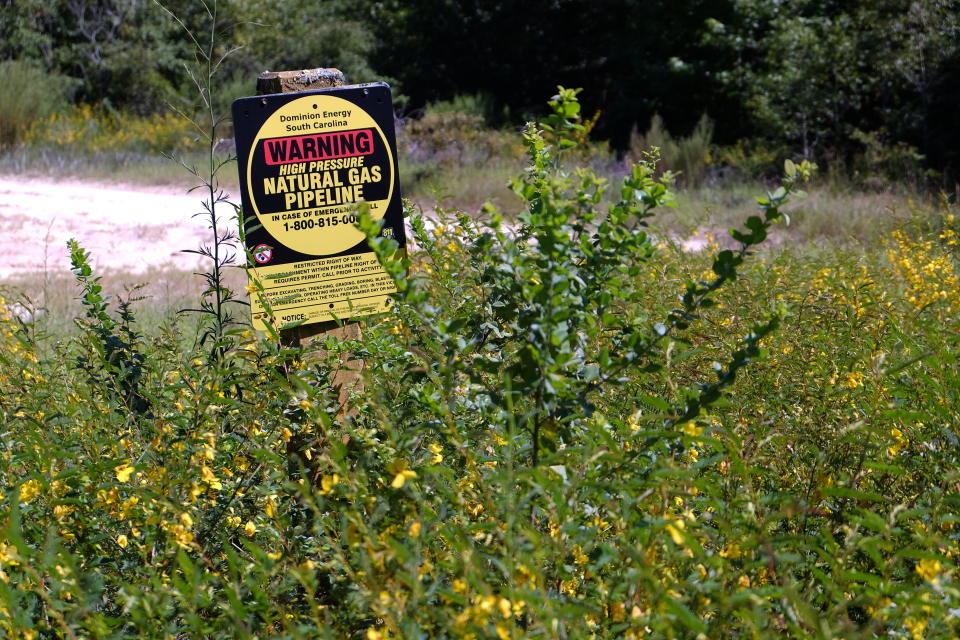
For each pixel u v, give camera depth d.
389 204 3.34
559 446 2.49
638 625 1.92
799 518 2.57
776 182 17.91
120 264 10.91
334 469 2.24
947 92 18.39
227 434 2.83
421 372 2.80
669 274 4.17
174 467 2.60
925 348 3.61
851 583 2.22
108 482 2.64
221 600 2.30
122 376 3.13
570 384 2.45
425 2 30.73
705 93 25.56
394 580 2.01
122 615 2.26
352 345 3.01
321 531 2.38
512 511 1.96
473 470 2.38
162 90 28.66
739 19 24.89
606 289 2.60
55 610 2.08
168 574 2.39
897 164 17.52
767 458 2.81
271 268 3.26
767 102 20.94
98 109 27.88
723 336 3.62
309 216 3.28
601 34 29.41
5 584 1.96
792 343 3.61
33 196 16.86
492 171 18.14
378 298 3.34
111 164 20.42
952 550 2.16
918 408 3.01
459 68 31.61
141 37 29.59
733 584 2.13
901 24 19.28
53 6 30.00
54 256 11.40
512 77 31.14
